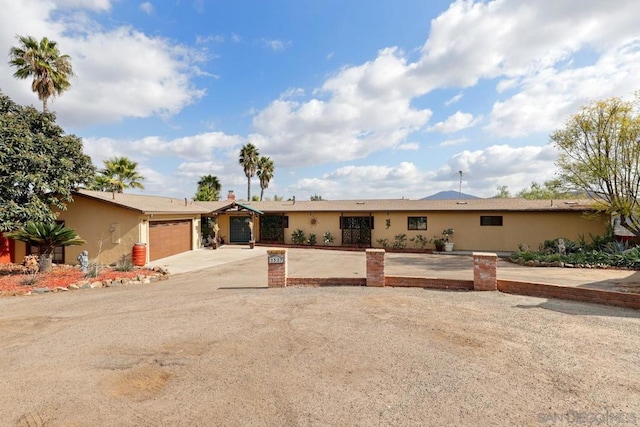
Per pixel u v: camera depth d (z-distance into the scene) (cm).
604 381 364
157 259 1650
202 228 2311
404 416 306
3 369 420
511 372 389
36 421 307
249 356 447
